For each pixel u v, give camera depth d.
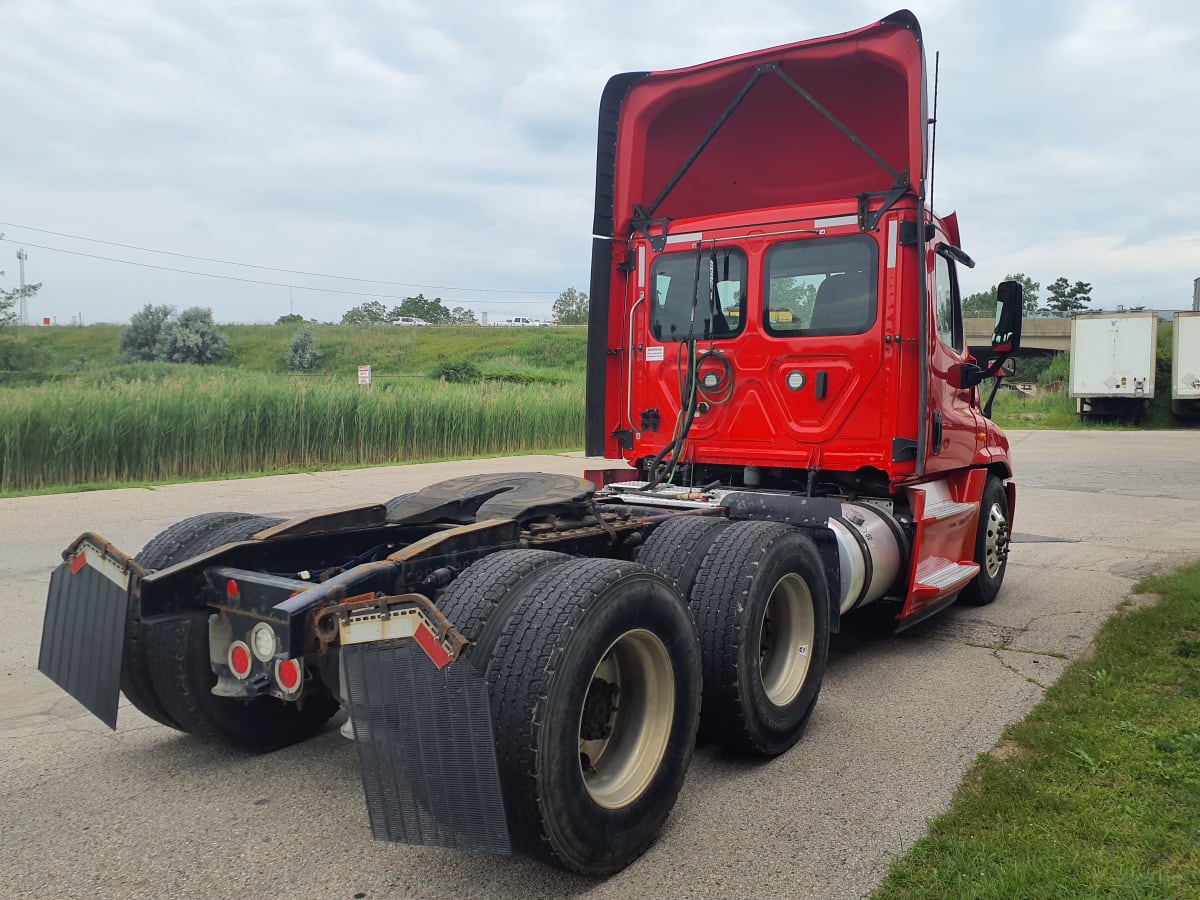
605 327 6.36
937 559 6.00
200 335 48.84
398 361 54.59
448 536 3.42
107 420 14.15
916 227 5.27
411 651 2.67
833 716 4.55
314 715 4.22
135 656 3.65
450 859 3.13
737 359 5.84
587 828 2.84
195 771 3.87
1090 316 30.73
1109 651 5.37
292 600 3.00
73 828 3.34
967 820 3.35
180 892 2.90
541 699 2.69
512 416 19.92
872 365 5.39
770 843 3.23
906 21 5.09
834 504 4.57
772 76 5.73
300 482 14.19
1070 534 10.09
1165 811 3.36
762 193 6.48
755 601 3.82
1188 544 9.41
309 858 3.13
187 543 3.97
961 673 5.24
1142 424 30.77
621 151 6.27
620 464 17.31
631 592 3.03
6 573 7.59
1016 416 33.28
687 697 3.31
